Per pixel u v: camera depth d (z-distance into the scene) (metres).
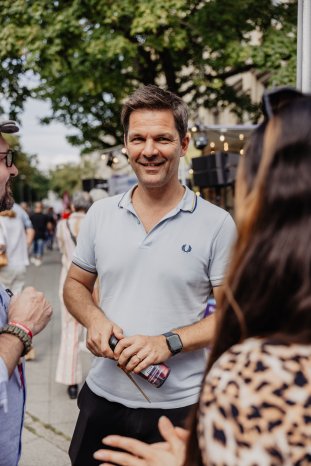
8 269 5.37
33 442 3.61
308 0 2.54
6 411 1.34
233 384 0.80
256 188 0.88
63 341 4.36
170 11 8.23
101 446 1.86
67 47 8.91
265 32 9.19
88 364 5.38
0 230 5.21
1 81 9.75
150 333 1.78
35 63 8.74
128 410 1.80
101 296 1.92
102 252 1.88
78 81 9.62
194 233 1.82
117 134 12.84
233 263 0.90
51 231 23.48
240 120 12.08
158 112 1.81
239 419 0.78
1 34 8.58
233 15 8.86
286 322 0.83
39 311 1.48
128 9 8.26
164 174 1.81
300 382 0.77
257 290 0.84
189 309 1.81
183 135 1.90
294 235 0.82
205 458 0.83
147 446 1.10
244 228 0.89
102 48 8.41
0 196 1.63
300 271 0.81
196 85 10.79
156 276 1.79
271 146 0.87
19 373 1.55
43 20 8.70
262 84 13.38
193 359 1.81
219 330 0.91
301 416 0.75
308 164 0.83
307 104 0.87
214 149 9.09
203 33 8.80
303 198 0.82
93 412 1.86
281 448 0.75
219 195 8.16
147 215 1.87
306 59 2.57
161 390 1.77
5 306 1.58
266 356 0.80
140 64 10.71
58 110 12.42
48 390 4.63
